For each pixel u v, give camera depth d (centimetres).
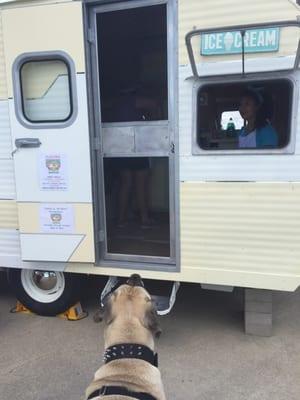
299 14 322
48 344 387
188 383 321
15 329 418
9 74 389
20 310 459
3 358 366
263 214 351
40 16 373
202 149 358
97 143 391
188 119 356
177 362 349
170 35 350
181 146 362
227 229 361
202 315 434
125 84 534
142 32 499
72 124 379
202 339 385
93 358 362
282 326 408
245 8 330
